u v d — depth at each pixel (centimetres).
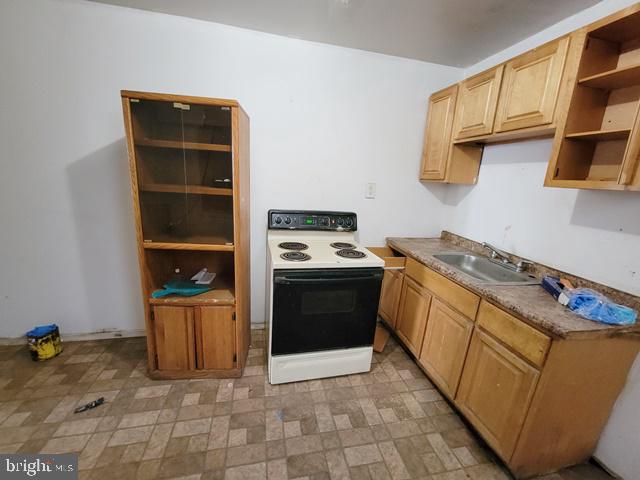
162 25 177
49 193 186
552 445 127
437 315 177
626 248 130
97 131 183
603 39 123
